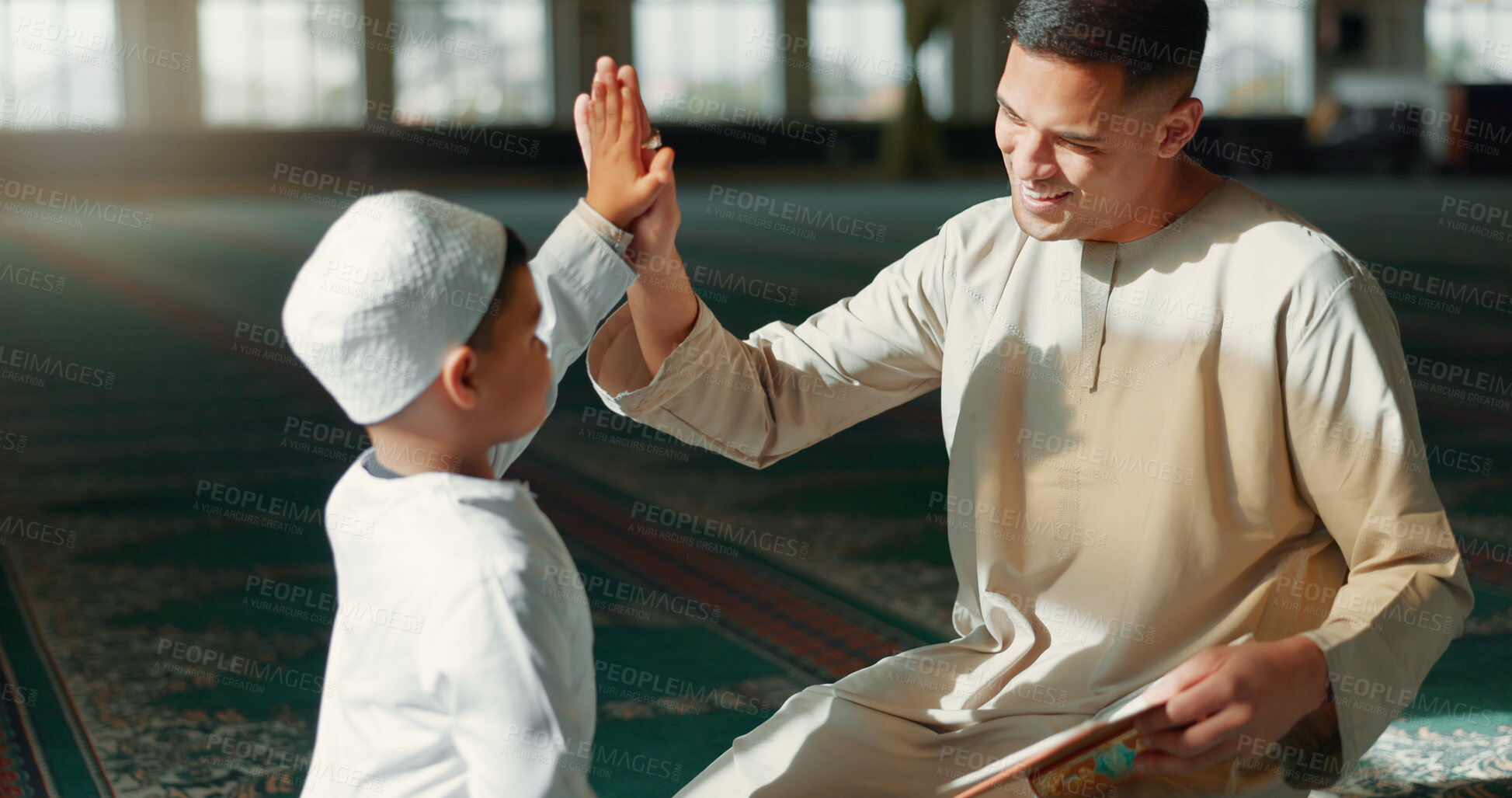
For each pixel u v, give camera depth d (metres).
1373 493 1.24
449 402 1.05
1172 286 1.31
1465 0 20.91
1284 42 20.72
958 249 1.46
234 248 10.61
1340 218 12.20
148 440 4.29
